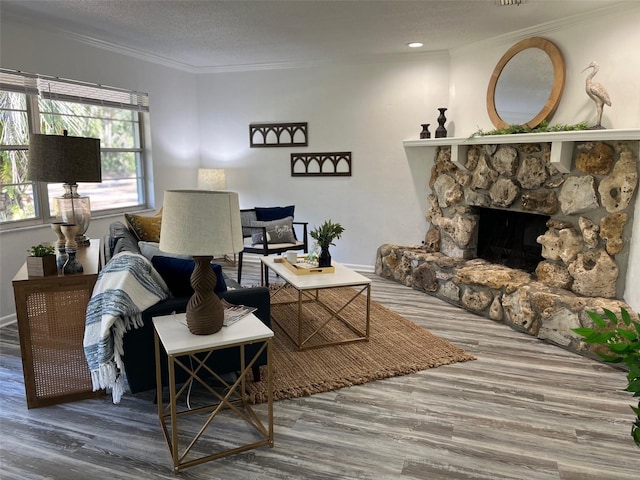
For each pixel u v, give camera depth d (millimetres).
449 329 3799
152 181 5461
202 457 2141
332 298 4566
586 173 3459
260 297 2664
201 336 2117
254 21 3834
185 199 1985
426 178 5277
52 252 2652
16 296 2457
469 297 4219
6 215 3861
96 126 4801
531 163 3900
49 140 2656
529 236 4289
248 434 2352
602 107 3428
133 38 4402
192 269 2521
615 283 3348
